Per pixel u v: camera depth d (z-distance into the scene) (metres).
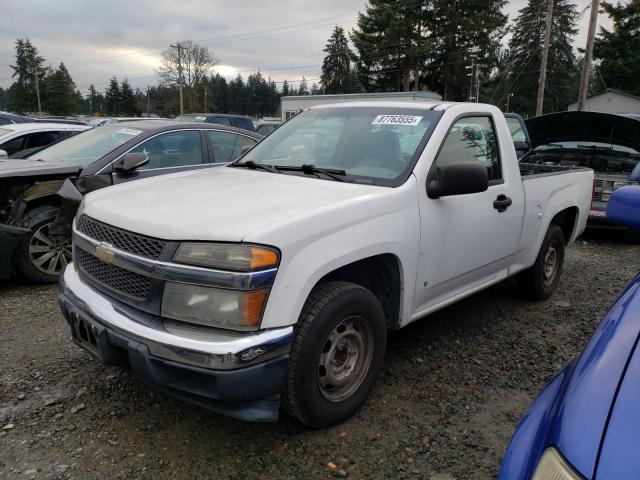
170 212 2.78
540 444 1.45
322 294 2.77
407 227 3.19
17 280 5.64
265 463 2.69
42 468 2.61
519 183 4.33
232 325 2.43
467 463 2.74
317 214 2.71
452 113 3.75
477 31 50.69
